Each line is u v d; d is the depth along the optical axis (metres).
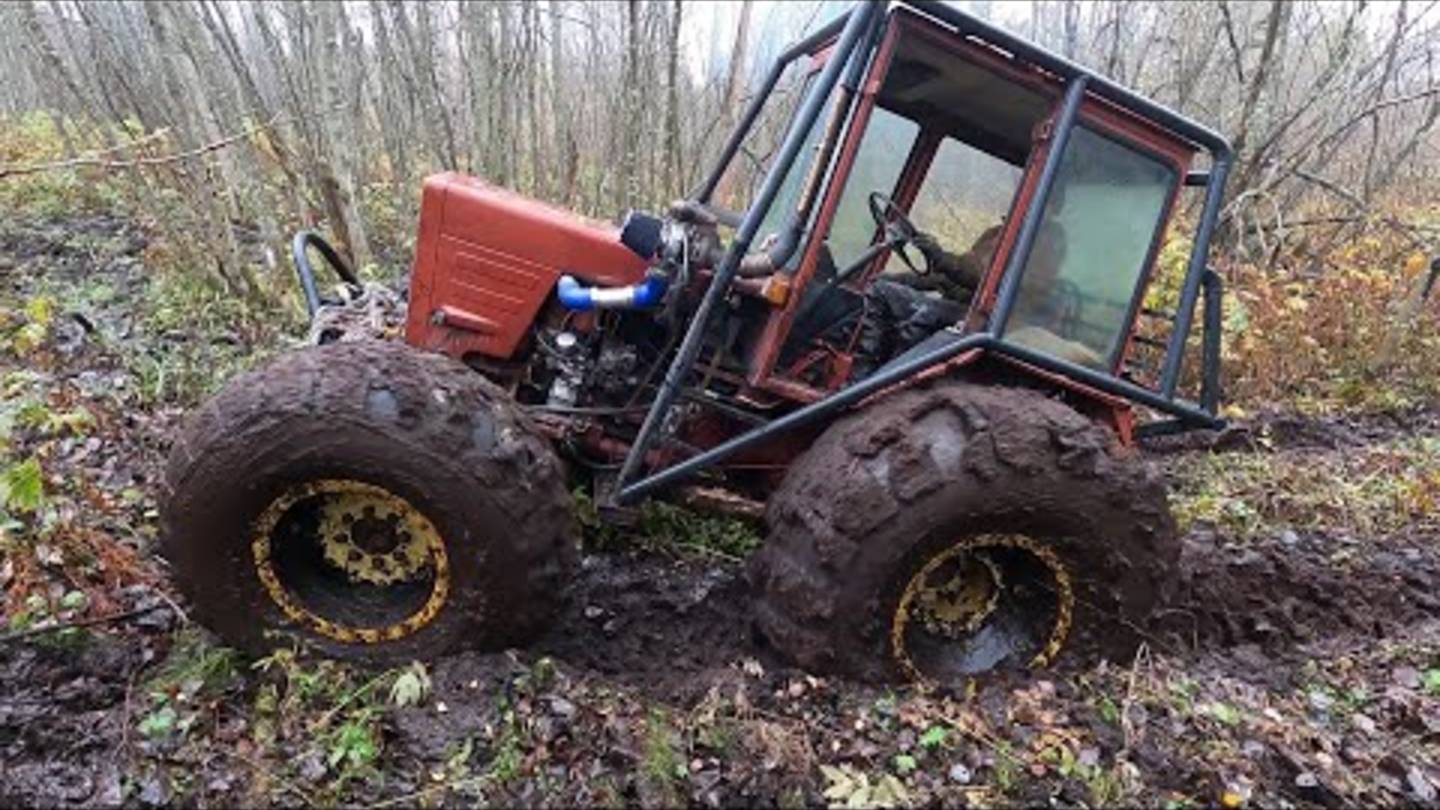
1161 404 3.55
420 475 2.84
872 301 3.54
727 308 3.46
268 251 7.13
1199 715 3.01
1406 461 5.39
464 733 2.77
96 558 3.38
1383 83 8.37
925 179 3.50
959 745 2.85
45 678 2.94
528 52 9.87
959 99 3.36
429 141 9.99
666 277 3.35
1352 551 4.38
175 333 6.05
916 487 2.96
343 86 8.75
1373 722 3.14
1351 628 3.83
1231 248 8.63
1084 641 3.20
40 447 4.19
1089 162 3.33
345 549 3.04
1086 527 3.07
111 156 7.44
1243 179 8.10
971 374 3.47
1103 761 2.84
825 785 2.70
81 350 5.68
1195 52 9.62
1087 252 3.41
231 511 2.86
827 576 3.00
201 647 3.05
